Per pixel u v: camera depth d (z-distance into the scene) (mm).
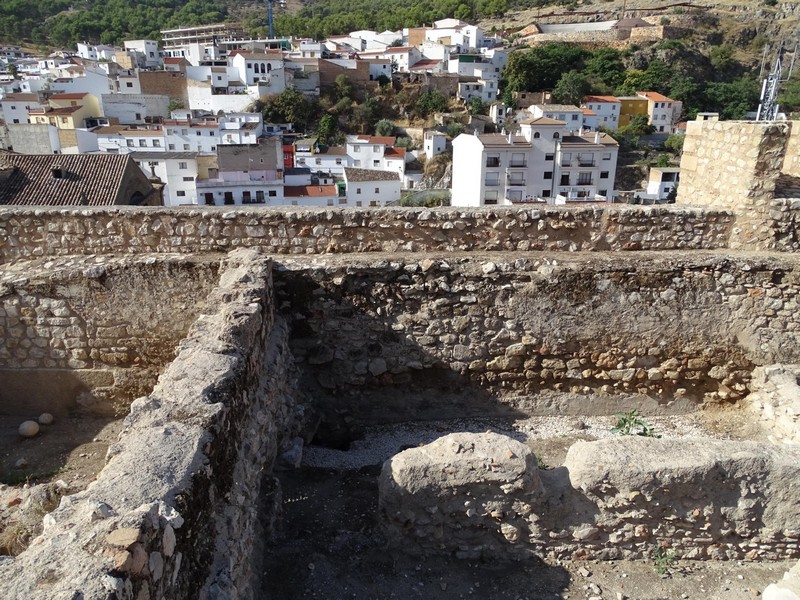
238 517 3355
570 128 55406
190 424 3037
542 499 4270
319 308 6113
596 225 6840
